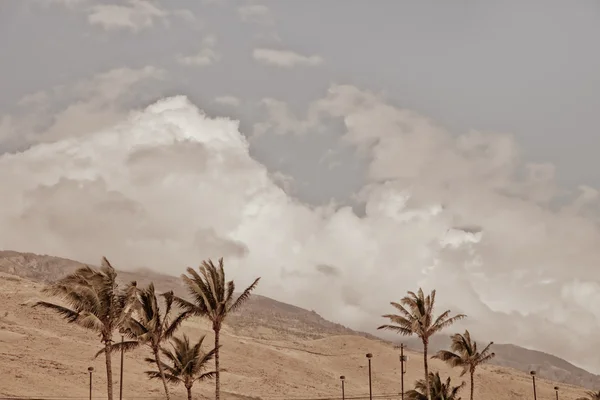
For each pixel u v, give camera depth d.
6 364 180.50
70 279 80.12
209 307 89.44
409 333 110.88
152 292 91.69
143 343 89.44
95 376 192.50
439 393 101.19
